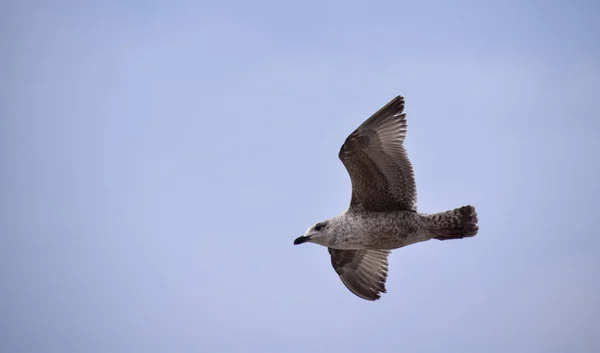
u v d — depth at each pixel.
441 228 15.82
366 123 15.70
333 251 18.02
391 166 15.91
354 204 16.39
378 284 17.98
